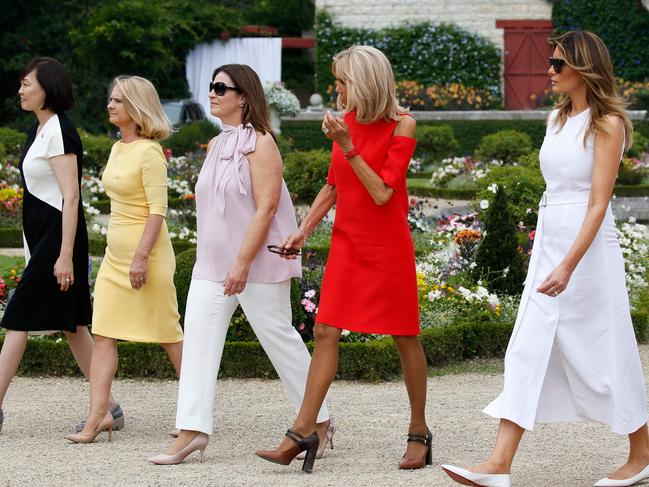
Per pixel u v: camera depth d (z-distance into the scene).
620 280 13.24
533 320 13.09
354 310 14.30
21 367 22.03
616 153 12.95
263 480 13.77
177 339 16.91
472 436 16.91
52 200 17.20
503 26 86.94
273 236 15.36
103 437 16.84
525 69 87.19
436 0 87.25
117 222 16.67
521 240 30.45
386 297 14.30
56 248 17.14
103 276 16.70
